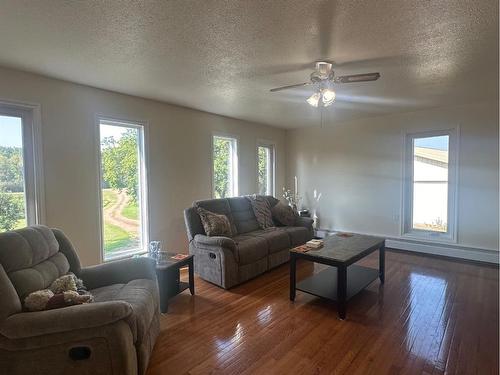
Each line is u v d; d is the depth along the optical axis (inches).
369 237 136.9
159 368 75.9
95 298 77.5
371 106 167.0
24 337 58.6
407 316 102.3
